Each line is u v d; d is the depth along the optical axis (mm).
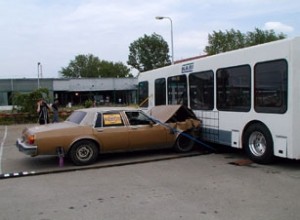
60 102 59469
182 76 12695
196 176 8172
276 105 8672
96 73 127562
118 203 6371
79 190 7301
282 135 8531
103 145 9836
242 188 7109
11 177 8609
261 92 9102
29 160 10734
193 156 10695
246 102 9617
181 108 11609
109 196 6816
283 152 8516
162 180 7906
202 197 6574
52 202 6551
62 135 9375
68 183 7906
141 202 6387
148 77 15648
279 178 7828
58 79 57656
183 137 11133
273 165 9141
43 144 9180
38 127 9883
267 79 8906
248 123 9578
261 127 9125
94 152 9750
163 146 10836
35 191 7324
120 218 5613
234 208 5938
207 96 11258
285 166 9000
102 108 10367
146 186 7453
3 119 25438
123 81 62875
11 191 7367
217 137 10836
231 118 10195
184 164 9562
